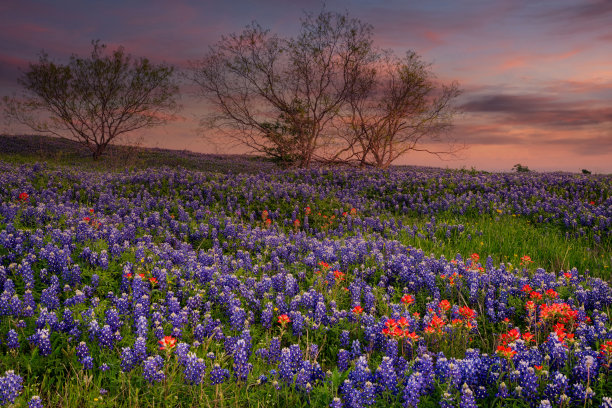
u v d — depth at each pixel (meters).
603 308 7.90
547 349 5.79
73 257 8.29
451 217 16.61
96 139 32.22
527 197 18.55
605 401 4.56
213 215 14.79
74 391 4.89
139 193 16.31
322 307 6.88
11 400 4.48
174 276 7.87
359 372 5.08
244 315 6.59
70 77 30.84
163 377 4.98
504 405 4.87
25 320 5.99
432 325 6.21
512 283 8.71
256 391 5.10
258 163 39.84
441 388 4.91
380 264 9.72
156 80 31.78
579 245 13.22
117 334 5.68
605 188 19.12
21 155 33.62
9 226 9.07
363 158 30.08
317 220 15.96
